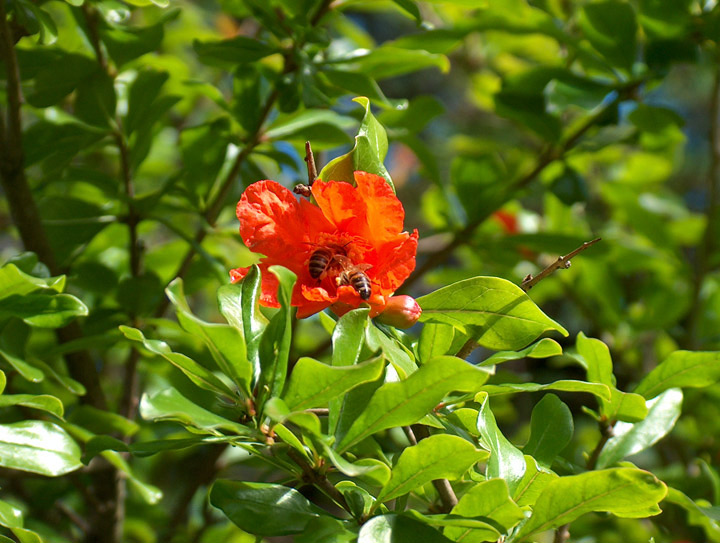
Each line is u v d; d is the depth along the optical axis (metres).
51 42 0.76
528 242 0.93
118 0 0.83
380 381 0.66
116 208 0.85
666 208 1.24
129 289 0.83
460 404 0.70
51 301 0.72
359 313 0.66
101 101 0.83
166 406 0.63
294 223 0.68
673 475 0.86
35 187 0.82
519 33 0.89
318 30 0.80
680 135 0.99
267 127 0.85
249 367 0.66
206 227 0.84
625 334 1.06
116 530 0.83
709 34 0.86
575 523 0.85
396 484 0.65
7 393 0.80
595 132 0.97
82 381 0.82
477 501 0.65
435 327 0.69
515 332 0.68
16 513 0.69
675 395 0.75
